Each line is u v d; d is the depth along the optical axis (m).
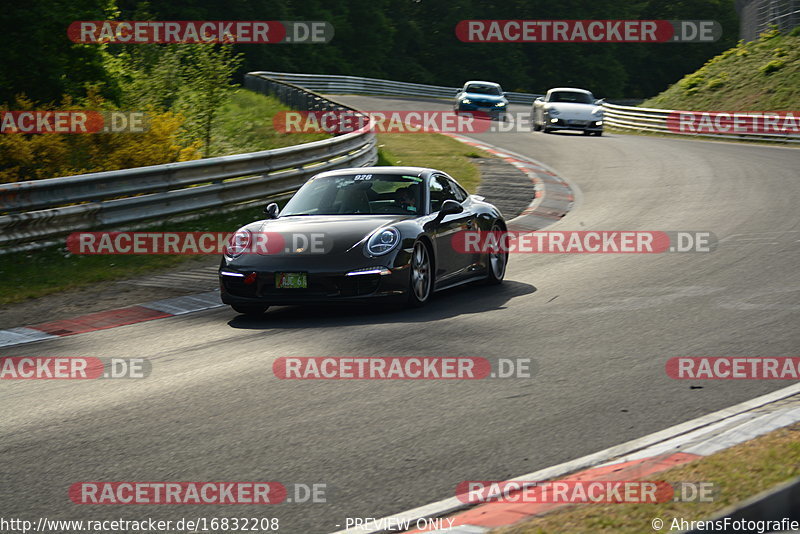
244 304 23.44
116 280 29.47
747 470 10.76
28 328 23.59
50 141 42.50
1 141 41.19
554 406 15.16
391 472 12.43
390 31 191.00
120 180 35.59
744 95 103.69
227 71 70.44
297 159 45.84
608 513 9.85
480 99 105.62
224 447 13.66
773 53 109.19
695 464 11.22
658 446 12.74
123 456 13.43
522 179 55.44
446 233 25.41
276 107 94.44
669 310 22.42
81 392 17.22
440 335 20.58
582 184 54.50
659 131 98.94
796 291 23.91
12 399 16.97
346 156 52.34
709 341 19.16
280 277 22.88
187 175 38.62
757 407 14.66
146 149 45.69
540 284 27.28
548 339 19.91
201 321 23.81
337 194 25.97
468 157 66.12
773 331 19.75
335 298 22.77
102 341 21.80
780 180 51.31
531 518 10.09
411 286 23.50
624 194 49.38
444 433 13.98
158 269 31.14
